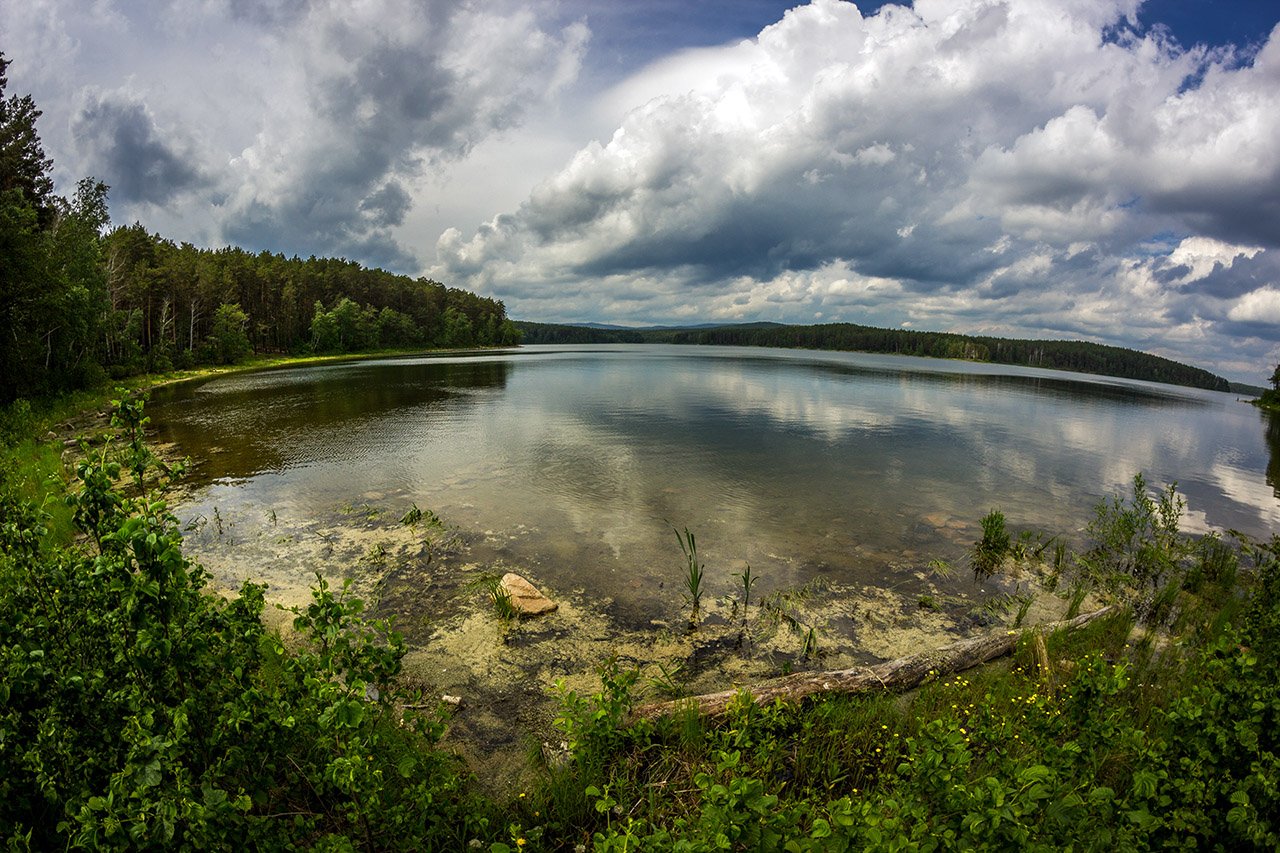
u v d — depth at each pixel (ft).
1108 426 126.62
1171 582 37.42
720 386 181.27
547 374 217.56
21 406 83.41
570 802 17.74
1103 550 46.19
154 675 12.55
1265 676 14.44
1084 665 16.01
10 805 11.48
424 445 79.87
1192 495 68.54
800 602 35.70
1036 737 16.06
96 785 11.98
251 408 114.62
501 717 23.90
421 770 16.19
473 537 44.70
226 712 13.01
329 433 87.92
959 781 11.25
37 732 11.76
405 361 295.89
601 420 105.81
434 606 33.71
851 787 19.25
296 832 12.57
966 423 116.37
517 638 30.50
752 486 62.08
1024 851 9.46
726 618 33.50
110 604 12.70
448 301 513.45
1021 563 42.57
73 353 145.28
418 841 13.48
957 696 24.06
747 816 9.82
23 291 100.42
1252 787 11.62
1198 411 183.73
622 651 29.68
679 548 43.88
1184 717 13.62
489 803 17.80
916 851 9.19
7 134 129.59
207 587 34.94
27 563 14.34
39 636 13.10
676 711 22.48
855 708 23.20
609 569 39.65
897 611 35.01
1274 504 67.21
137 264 222.07
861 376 245.24
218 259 339.98
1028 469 76.38
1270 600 26.71
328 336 337.93
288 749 13.97
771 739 19.15
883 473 70.33
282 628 29.27
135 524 11.69
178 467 14.55
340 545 42.50
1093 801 11.38
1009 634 29.76
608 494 57.41
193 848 10.45
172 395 136.87
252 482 59.36
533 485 59.93
